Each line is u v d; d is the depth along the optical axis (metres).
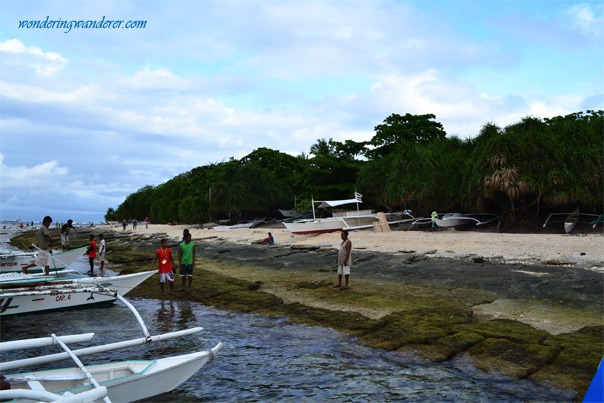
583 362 7.61
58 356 6.86
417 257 19.70
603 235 25.16
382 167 40.25
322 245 27.17
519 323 9.95
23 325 12.04
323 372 8.24
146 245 35.94
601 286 12.67
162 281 15.66
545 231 28.41
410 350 8.84
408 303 12.45
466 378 7.64
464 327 9.75
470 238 25.20
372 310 12.02
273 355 9.23
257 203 54.56
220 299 14.46
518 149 28.73
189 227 57.69
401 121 56.19
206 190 67.25
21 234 66.06
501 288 13.48
